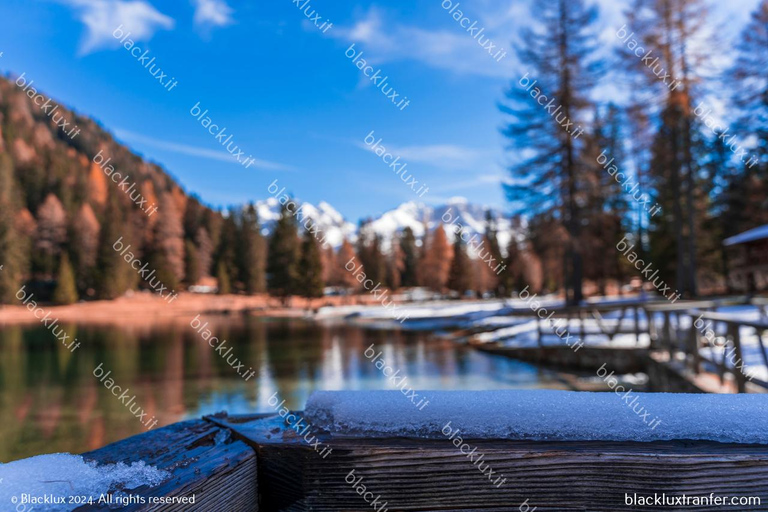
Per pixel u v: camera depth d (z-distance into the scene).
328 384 10.62
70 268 49.00
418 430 0.76
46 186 63.91
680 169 21.61
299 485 0.75
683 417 0.72
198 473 0.65
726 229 29.25
